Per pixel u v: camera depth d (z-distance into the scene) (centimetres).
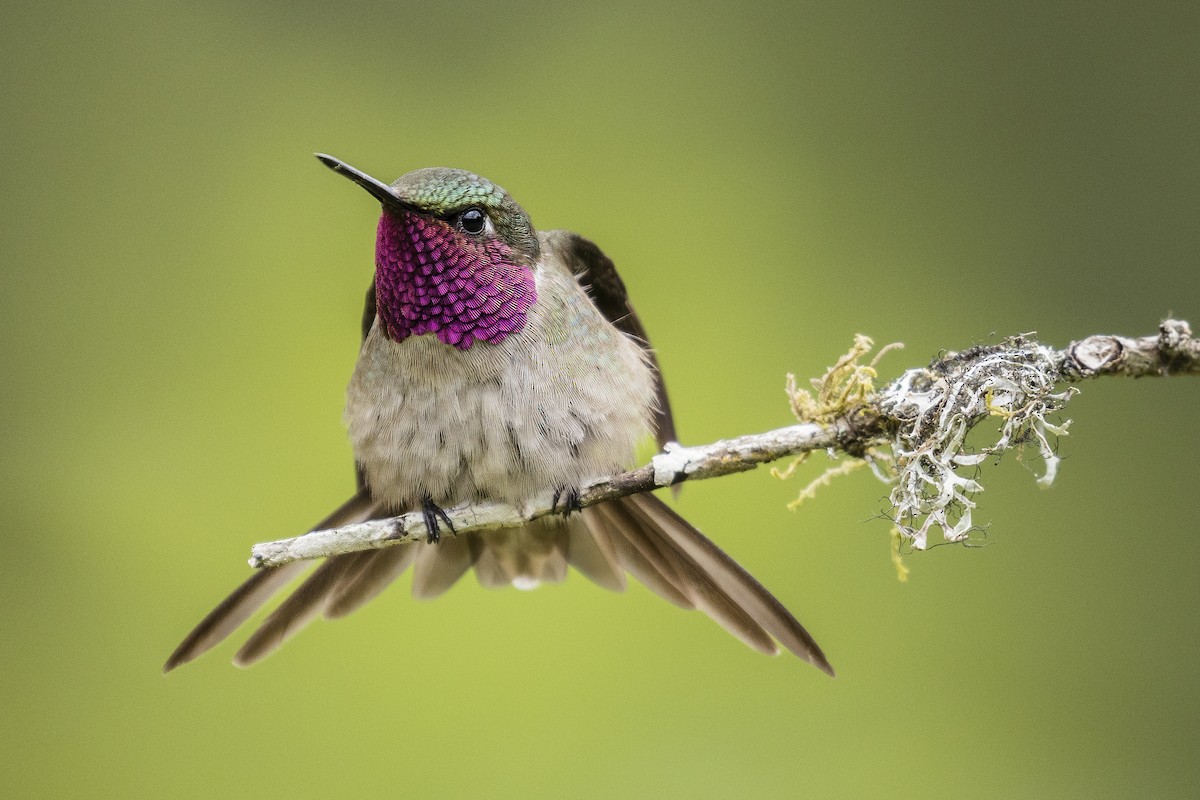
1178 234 1127
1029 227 1143
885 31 1202
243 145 1147
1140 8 1178
